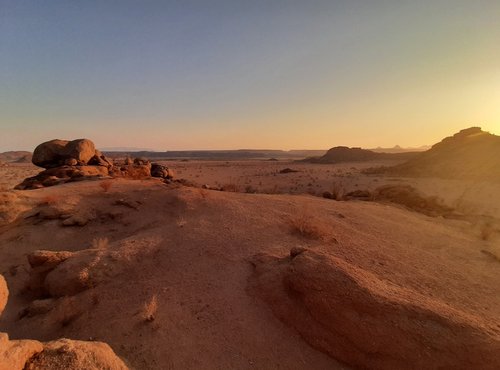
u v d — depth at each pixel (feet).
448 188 130.82
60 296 26.43
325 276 21.56
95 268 27.61
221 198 48.52
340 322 19.42
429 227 44.75
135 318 22.85
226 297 24.75
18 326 24.20
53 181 70.28
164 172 102.78
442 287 25.17
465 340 17.16
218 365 19.33
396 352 17.61
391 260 29.40
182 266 28.89
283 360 19.54
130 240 32.96
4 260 35.99
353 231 37.37
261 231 35.60
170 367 19.25
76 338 21.98
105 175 78.79
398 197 70.59
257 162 425.69
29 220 43.80
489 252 35.14
